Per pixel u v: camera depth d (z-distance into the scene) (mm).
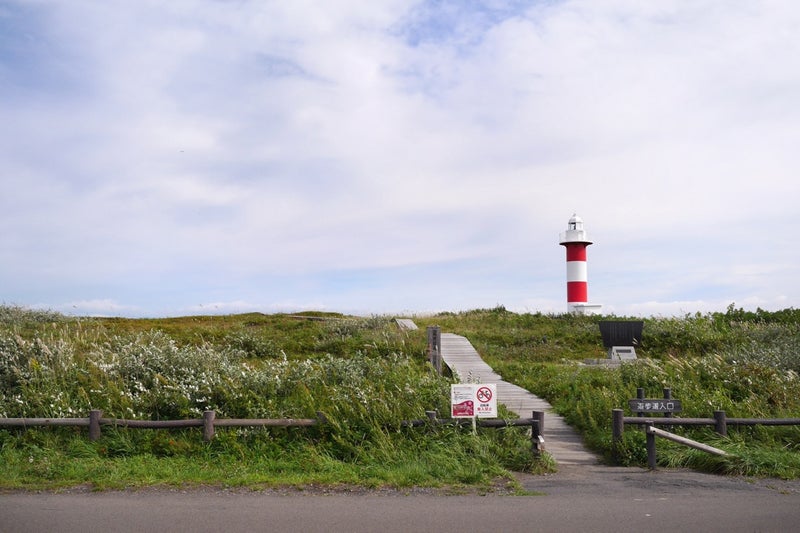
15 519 6559
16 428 10258
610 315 33781
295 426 10320
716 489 8195
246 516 6719
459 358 22812
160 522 6473
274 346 23812
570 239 39125
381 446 9602
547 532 6164
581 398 14570
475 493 7895
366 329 28094
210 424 9945
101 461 9227
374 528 6277
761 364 16453
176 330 26609
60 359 12953
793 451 10320
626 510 7031
